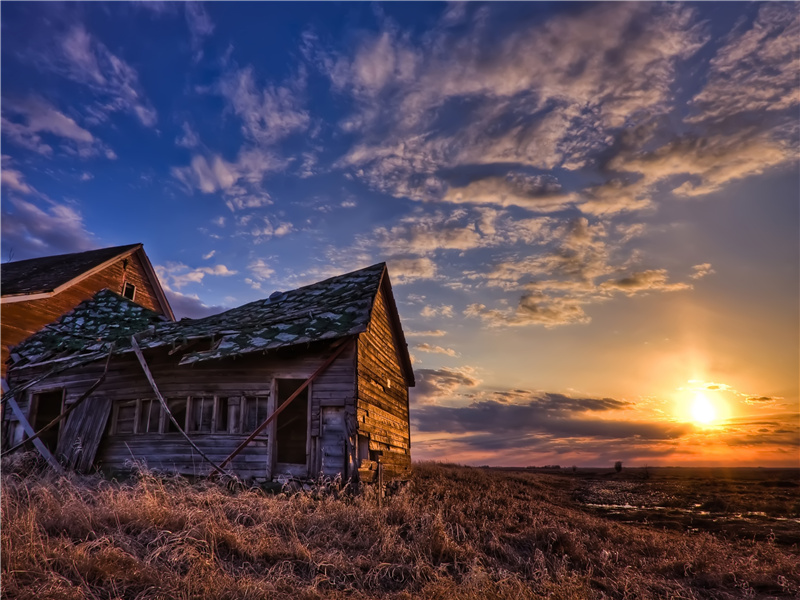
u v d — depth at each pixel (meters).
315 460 14.32
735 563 11.70
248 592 5.86
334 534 9.20
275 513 9.70
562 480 51.59
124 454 15.80
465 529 11.88
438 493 18.03
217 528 7.92
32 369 18.72
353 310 15.85
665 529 19.14
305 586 6.73
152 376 16.30
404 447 20.27
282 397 17.20
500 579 7.86
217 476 14.20
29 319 20.84
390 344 19.91
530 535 11.68
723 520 22.05
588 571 9.44
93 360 16.73
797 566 11.45
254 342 15.09
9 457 15.58
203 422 15.45
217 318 19.38
